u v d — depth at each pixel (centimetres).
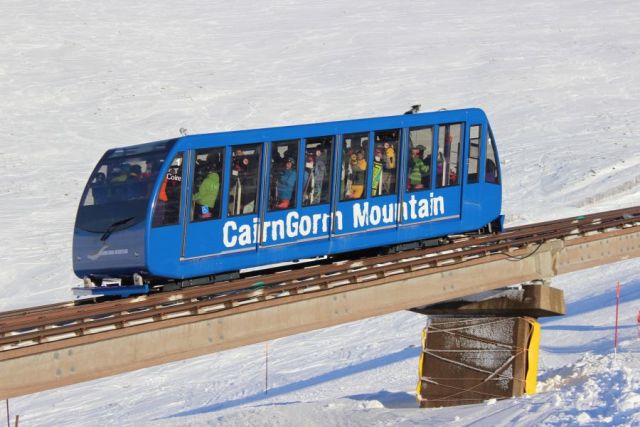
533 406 2405
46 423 3791
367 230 2539
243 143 2322
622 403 2156
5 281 5731
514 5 13788
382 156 2572
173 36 12300
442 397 3005
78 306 2202
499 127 8994
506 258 2817
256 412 3109
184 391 4022
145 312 2041
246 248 2334
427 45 11981
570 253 3050
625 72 10700
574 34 12256
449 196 2734
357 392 3528
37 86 10169
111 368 2005
